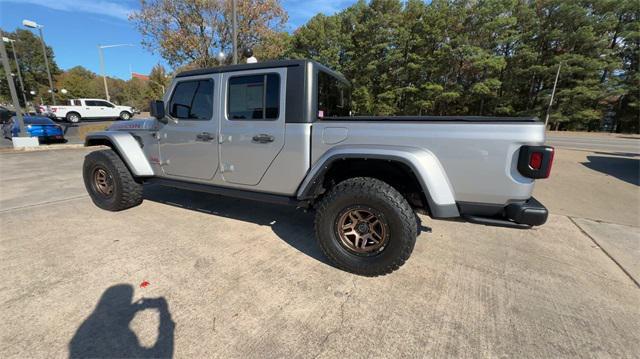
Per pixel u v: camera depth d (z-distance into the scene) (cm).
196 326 185
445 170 220
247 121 284
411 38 2583
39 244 291
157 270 249
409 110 2714
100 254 274
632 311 211
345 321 194
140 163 372
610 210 450
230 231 338
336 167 273
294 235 331
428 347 173
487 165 208
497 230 363
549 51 2694
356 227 246
